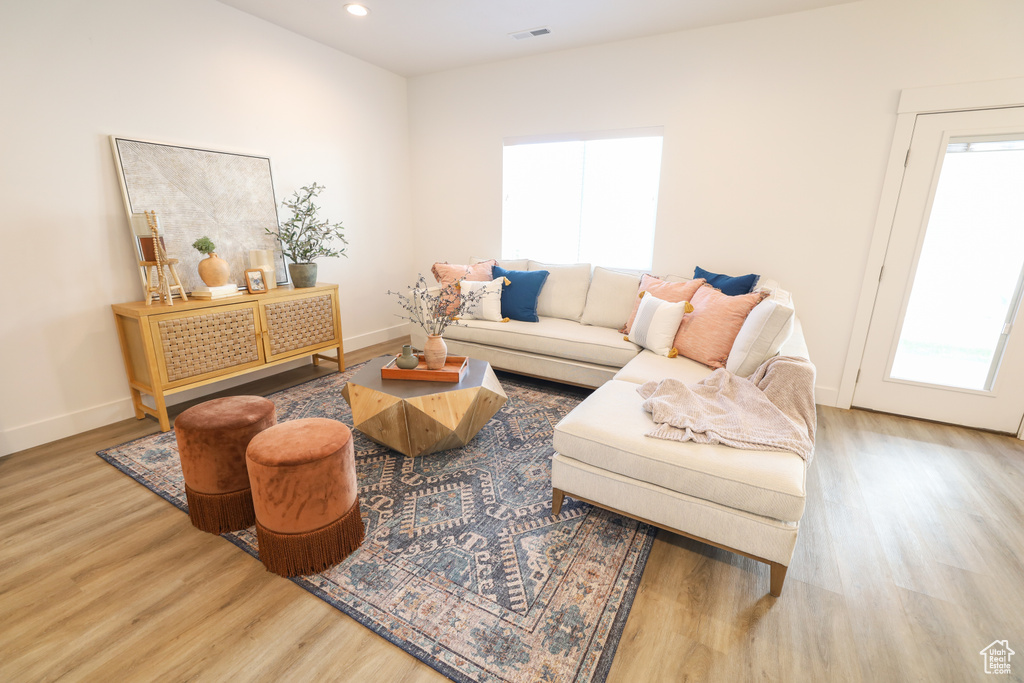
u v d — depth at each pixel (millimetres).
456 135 4102
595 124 3441
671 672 1170
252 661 1194
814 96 2721
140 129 2520
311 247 3312
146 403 2711
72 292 2355
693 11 2715
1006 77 2295
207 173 2818
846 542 1687
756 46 2818
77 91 2268
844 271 2840
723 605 1391
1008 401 2553
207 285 2707
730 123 2977
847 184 2732
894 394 2850
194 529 1713
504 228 4109
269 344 2961
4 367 2176
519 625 1304
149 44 2504
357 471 2113
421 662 1199
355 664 1191
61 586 1430
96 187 2383
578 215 3752
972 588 1475
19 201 2145
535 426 2592
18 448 2242
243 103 2996
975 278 2543
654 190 3404
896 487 2041
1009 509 1888
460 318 3391
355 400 2158
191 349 2543
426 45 3400
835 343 2951
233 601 1384
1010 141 2350
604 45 3287
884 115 2576
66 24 2197
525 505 1867
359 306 4141
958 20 2338
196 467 1628
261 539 1492
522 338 3105
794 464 1410
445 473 2102
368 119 3932
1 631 1271
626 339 2938
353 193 3900
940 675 1176
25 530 1684
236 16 2881
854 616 1358
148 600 1384
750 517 1389
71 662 1187
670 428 1617
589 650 1227
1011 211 2410
